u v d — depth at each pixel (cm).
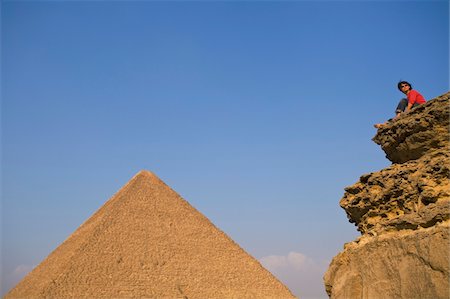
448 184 2023
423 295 1903
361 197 2378
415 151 2256
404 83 2525
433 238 1900
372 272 2125
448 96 2139
